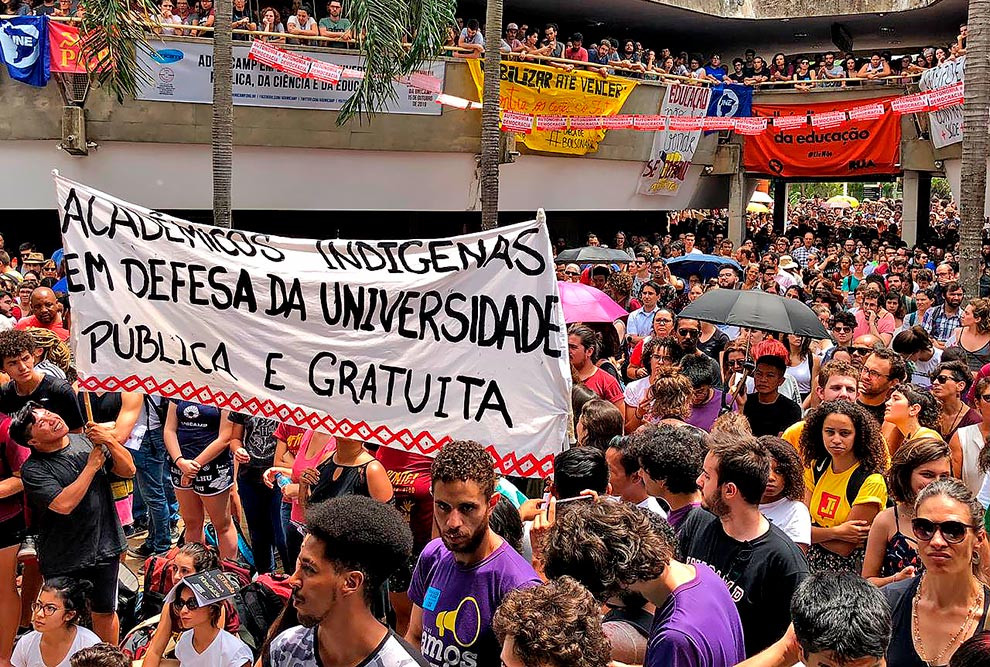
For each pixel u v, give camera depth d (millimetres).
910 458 4617
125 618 6375
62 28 15617
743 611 4078
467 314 5398
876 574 4812
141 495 8242
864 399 6637
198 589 5180
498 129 17500
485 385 5367
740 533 4164
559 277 12992
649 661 3299
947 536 3654
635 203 22234
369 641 3135
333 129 17953
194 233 5824
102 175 16688
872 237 26156
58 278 12914
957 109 18812
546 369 5262
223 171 14734
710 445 4316
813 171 22203
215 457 7168
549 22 25141
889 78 21047
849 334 9961
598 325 9406
